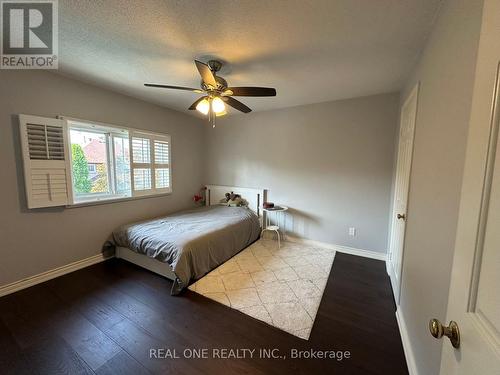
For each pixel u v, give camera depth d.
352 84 2.63
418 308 1.39
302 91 2.88
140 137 3.33
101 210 2.93
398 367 1.45
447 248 1.02
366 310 2.01
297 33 1.66
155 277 2.54
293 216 3.74
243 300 2.12
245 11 1.43
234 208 3.88
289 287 2.35
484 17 0.56
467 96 0.91
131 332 1.73
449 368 0.64
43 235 2.42
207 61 2.09
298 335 1.71
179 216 3.43
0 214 2.12
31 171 2.24
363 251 3.21
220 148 4.43
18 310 1.97
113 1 1.35
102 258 2.96
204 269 2.52
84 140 2.89
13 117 2.15
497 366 0.43
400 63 2.07
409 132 2.02
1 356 1.51
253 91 2.07
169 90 2.92
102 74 2.42
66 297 2.16
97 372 1.41
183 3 1.37
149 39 1.76
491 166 0.50
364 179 3.14
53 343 1.62
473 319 0.54
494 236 0.48
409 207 1.83
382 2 1.34
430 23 1.50
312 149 3.48
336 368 1.44
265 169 3.95
